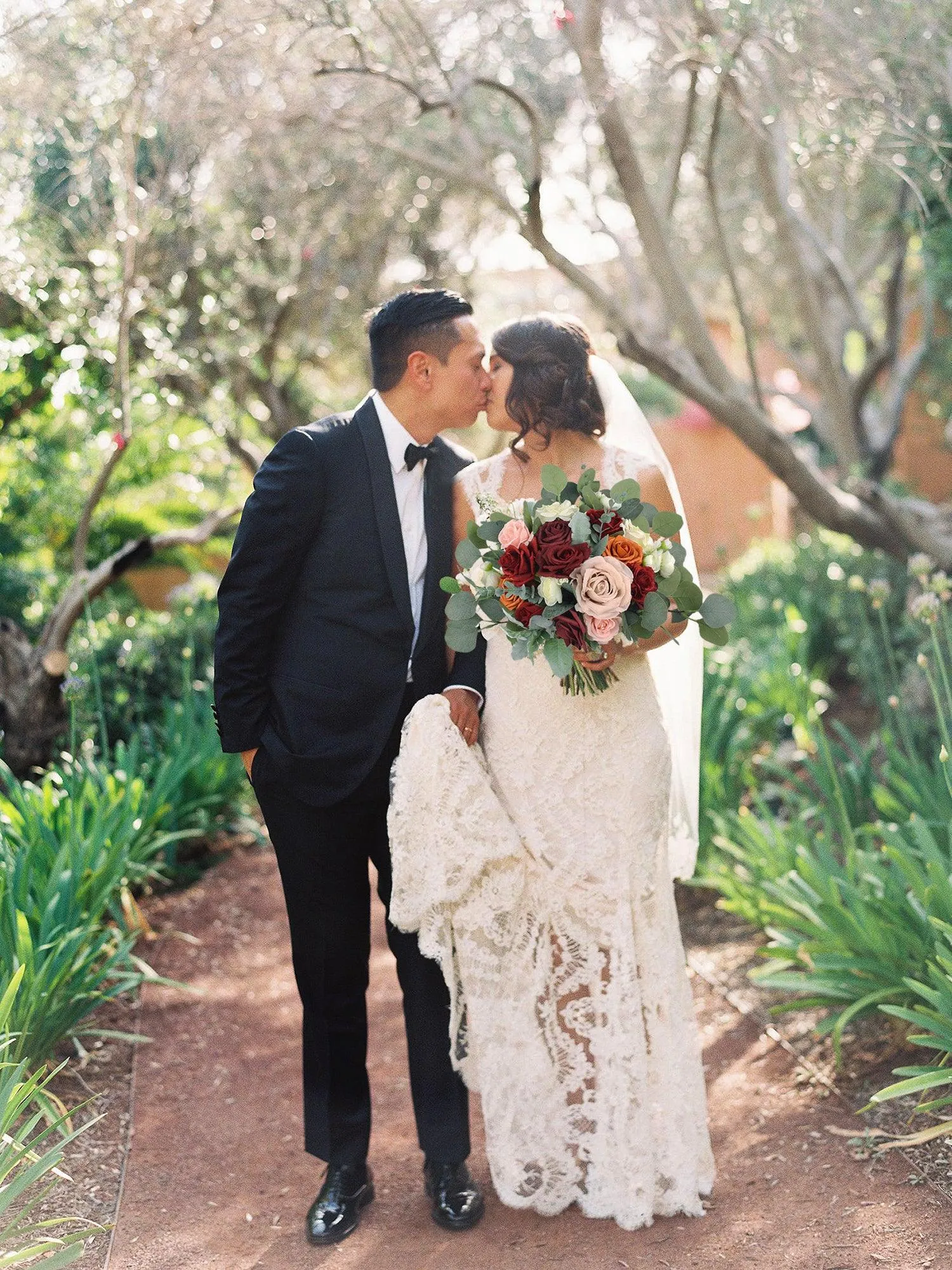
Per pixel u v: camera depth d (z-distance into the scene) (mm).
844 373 6715
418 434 2721
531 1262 2549
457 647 2484
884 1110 2998
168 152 5430
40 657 5168
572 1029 2691
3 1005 2617
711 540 15258
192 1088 3473
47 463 6238
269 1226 2768
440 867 2619
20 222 5070
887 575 7016
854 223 8492
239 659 2613
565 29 4242
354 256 7754
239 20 4281
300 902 2715
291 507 2580
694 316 5199
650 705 2711
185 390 6473
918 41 3973
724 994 3859
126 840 4078
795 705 5723
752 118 4273
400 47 4406
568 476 2703
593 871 2652
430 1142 2742
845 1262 2438
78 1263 2602
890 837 3402
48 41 4605
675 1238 2592
